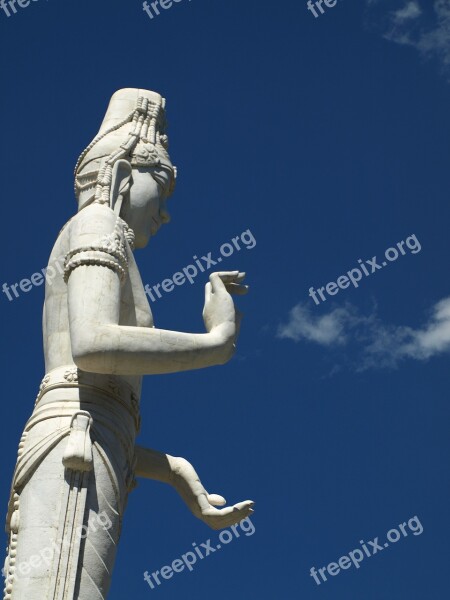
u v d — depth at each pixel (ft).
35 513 31.60
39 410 33.58
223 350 33.60
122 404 34.06
